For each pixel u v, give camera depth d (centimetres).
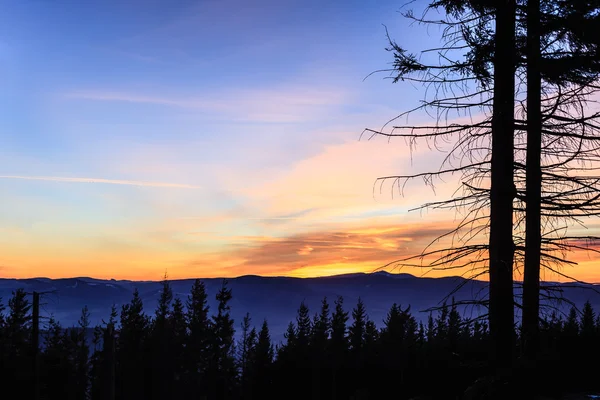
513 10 834
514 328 816
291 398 5375
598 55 864
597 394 793
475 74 855
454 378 1077
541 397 791
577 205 806
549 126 854
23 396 5141
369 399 2811
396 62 842
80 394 6606
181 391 6888
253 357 6981
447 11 870
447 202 855
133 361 6706
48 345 6350
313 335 6638
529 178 919
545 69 899
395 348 3684
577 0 837
